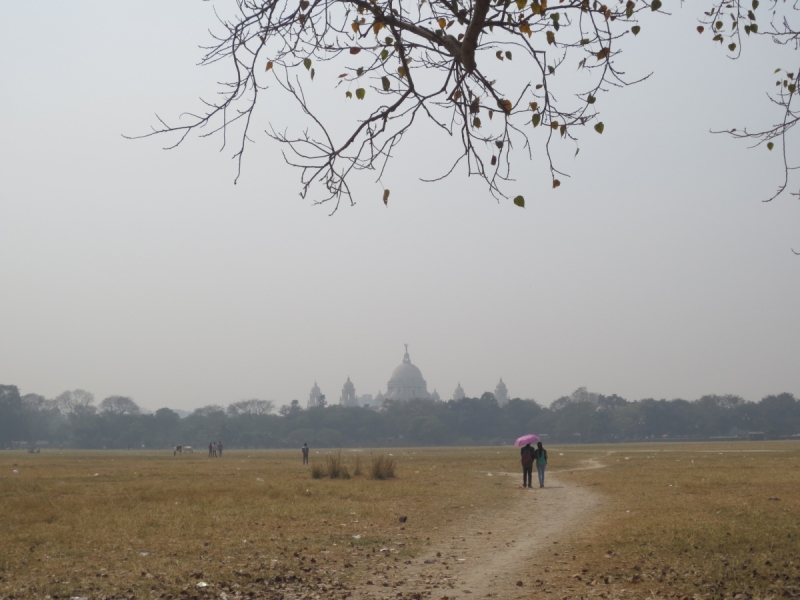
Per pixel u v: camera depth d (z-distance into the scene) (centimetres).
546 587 1262
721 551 1548
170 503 2591
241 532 1884
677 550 1559
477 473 4775
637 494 2889
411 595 1202
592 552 1580
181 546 1670
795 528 1805
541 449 3466
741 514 2100
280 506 2477
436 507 2533
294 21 861
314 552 1606
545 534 1878
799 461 5772
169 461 7956
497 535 1878
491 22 901
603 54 913
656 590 1233
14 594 1211
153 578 1338
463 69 923
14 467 6134
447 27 932
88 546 1672
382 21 891
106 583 1296
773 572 1348
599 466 5716
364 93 923
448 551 1638
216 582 1305
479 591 1238
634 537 1728
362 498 2833
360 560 1525
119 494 3005
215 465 6556
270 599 1193
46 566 1445
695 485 3228
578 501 2731
